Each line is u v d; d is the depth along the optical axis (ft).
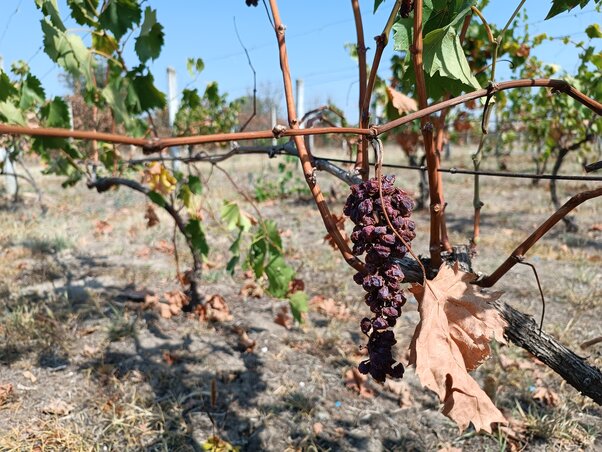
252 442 8.79
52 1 7.54
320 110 7.42
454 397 3.28
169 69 31.65
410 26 3.92
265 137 3.03
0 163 17.46
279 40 4.65
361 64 4.82
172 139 2.71
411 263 4.42
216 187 36.83
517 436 9.00
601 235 23.67
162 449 8.48
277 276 10.37
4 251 19.52
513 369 11.09
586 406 9.93
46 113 9.55
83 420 9.17
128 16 8.07
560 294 15.60
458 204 32.53
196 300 13.56
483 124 3.93
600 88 11.98
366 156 4.76
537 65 22.29
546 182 39.91
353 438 8.96
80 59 8.15
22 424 9.01
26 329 12.08
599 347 12.05
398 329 13.03
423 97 3.65
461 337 3.48
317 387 10.48
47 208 28.37
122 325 12.51
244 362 11.32
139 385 10.32
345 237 9.00
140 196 33.91
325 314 13.97
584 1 4.17
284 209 31.32
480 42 14.57
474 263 18.52
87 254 19.72
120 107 8.78
